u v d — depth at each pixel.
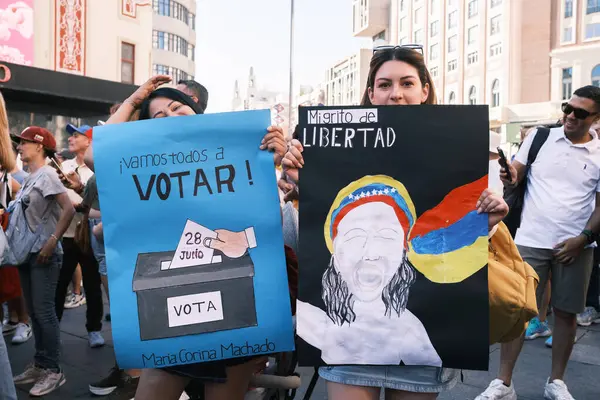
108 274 1.68
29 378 3.56
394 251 1.62
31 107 12.48
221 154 1.72
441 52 50.81
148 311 1.67
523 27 41.62
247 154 1.72
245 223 1.71
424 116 1.61
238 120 1.73
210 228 1.70
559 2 39.78
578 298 3.15
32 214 3.44
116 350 1.66
